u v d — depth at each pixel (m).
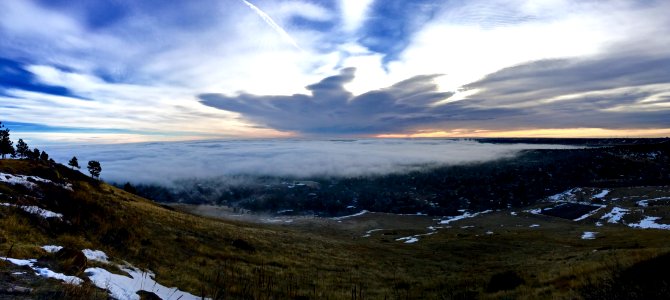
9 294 9.26
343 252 46.59
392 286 27.81
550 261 32.81
